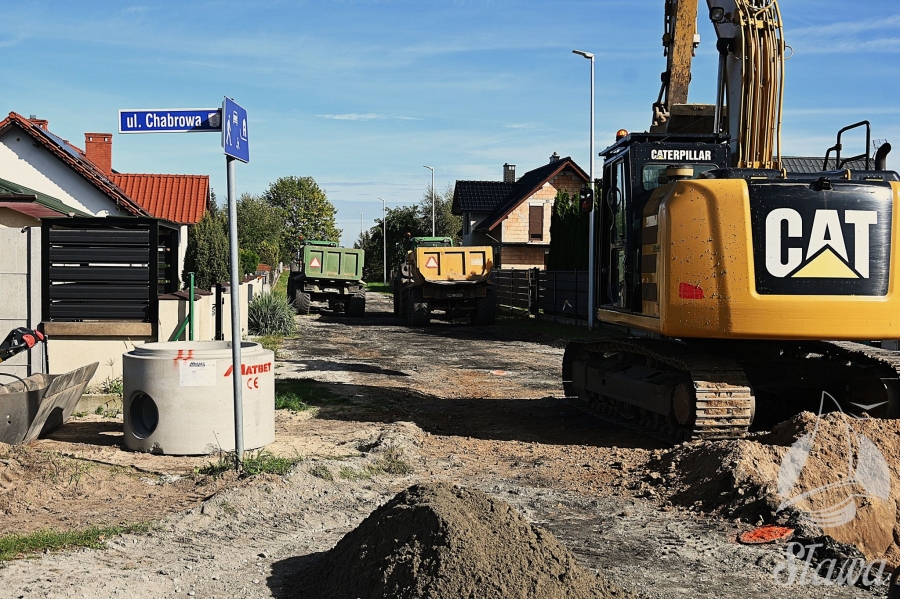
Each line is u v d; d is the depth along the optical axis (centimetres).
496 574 429
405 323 2911
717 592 506
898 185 857
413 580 430
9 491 646
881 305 838
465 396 1327
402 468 798
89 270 1061
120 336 1064
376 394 1268
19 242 1052
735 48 1002
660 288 880
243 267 4525
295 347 1991
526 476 798
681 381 931
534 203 4797
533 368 1697
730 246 845
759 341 993
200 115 691
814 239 841
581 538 610
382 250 8094
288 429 971
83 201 2919
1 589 457
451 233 7138
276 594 483
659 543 598
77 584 472
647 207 955
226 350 831
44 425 872
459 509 477
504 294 3859
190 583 493
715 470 715
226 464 741
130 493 680
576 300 2788
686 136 1020
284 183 12394
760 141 977
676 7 1138
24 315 1056
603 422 1098
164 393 795
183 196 4338
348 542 504
